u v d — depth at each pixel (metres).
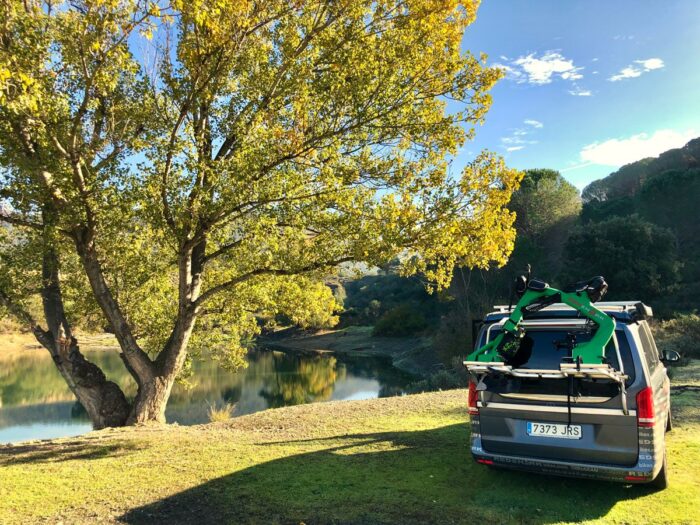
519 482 4.93
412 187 9.57
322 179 9.30
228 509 4.52
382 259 9.24
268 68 10.05
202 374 39.75
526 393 4.43
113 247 11.02
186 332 11.29
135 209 8.75
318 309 14.60
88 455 7.14
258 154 8.92
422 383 22.41
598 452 4.07
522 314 4.65
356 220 9.47
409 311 63.25
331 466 5.80
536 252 39.53
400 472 5.43
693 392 9.84
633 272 34.94
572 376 4.14
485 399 4.64
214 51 9.24
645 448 3.96
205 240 11.23
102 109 10.38
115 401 11.29
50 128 8.73
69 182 9.06
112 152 10.09
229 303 14.44
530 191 49.16
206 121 10.85
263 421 9.78
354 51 9.55
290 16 9.76
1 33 7.33
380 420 8.80
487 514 4.16
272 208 9.48
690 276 39.31
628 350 4.17
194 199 8.91
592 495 4.51
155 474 5.77
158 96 10.16
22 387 33.62
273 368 44.47
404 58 9.71
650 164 70.44
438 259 10.52
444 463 5.73
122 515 4.51
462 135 10.54
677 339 18.08
